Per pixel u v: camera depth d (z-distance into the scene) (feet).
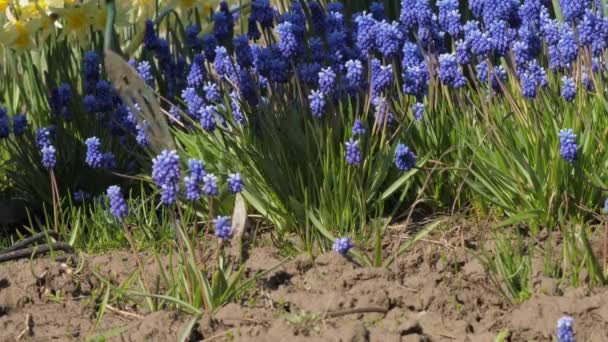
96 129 24.32
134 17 26.71
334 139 20.83
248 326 16.39
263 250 19.77
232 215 21.21
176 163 16.11
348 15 28.78
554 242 19.11
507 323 16.21
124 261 19.72
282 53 20.66
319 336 15.71
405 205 21.72
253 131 21.35
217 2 26.55
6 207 23.29
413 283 17.70
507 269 17.52
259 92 21.71
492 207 20.95
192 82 22.93
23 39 24.14
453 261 18.83
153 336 16.31
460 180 21.42
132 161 23.75
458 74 20.71
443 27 22.63
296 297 17.24
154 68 25.50
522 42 21.61
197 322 16.44
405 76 21.04
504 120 20.57
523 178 20.39
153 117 19.58
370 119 22.00
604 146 20.17
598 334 15.72
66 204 23.30
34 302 18.26
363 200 19.95
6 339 16.93
